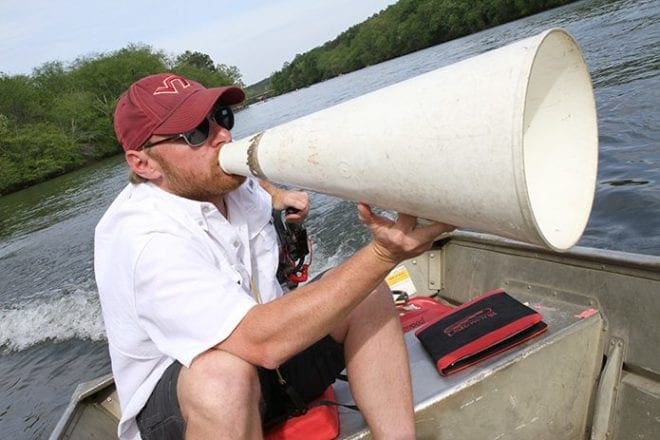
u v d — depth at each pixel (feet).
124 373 6.08
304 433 6.00
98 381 9.55
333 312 4.84
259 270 7.07
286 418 6.11
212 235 6.07
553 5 114.62
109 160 146.30
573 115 3.94
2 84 162.71
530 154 3.81
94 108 166.71
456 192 3.38
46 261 44.11
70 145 147.43
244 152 5.40
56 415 18.90
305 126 4.58
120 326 5.83
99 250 6.04
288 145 4.69
